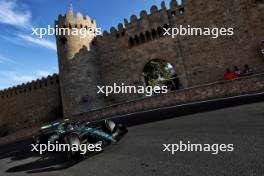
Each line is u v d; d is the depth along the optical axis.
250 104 11.22
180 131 8.86
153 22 33.00
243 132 6.83
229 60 27.91
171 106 18.66
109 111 23.02
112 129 9.21
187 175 4.79
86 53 36.38
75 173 6.58
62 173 6.86
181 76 30.83
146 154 6.83
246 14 27.09
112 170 6.09
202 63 29.55
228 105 12.53
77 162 7.82
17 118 43.19
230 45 27.94
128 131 11.38
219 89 17.69
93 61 36.84
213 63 28.86
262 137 6.04
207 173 4.70
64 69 35.22
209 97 18.14
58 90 39.75
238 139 6.31
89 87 35.38
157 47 32.69
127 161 6.57
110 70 36.53
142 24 33.88
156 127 10.88
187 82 30.36
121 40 35.78
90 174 6.19
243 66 27.02
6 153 14.63
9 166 9.61
